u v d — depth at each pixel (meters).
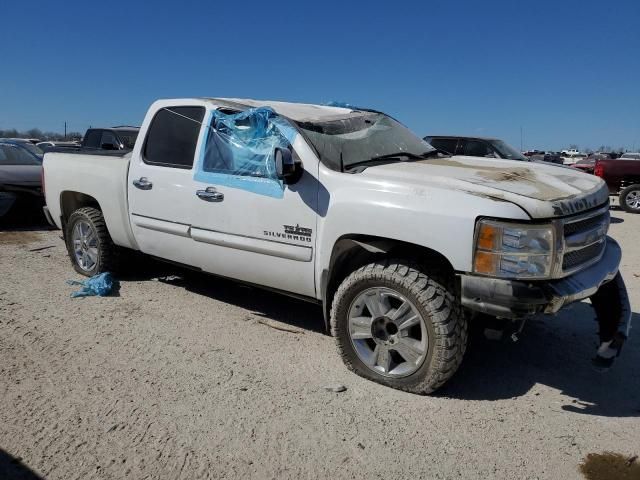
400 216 3.52
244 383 3.78
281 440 3.12
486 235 3.26
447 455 3.03
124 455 2.96
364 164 4.23
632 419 3.47
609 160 15.02
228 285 6.05
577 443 3.18
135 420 3.29
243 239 4.45
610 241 4.26
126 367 3.99
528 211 3.25
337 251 3.91
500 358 4.31
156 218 5.18
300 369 4.02
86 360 4.09
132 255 6.08
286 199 4.14
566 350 4.50
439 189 3.49
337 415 3.40
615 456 3.07
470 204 3.33
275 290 4.52
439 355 3.49
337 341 3.95
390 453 3.03
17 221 10.16
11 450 2.99
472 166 4.27
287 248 4.18
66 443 3.06
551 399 3.69
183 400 3.54
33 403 3.46
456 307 3.52
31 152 10.99
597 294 4.05
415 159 4.63
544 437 3.23
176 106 5.14
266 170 4.32
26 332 4.59
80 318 4.95
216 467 2.88
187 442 3.09
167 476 2.80
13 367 3.95
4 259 7.18
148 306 5.31
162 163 5.12
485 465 2.96
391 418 3.38
